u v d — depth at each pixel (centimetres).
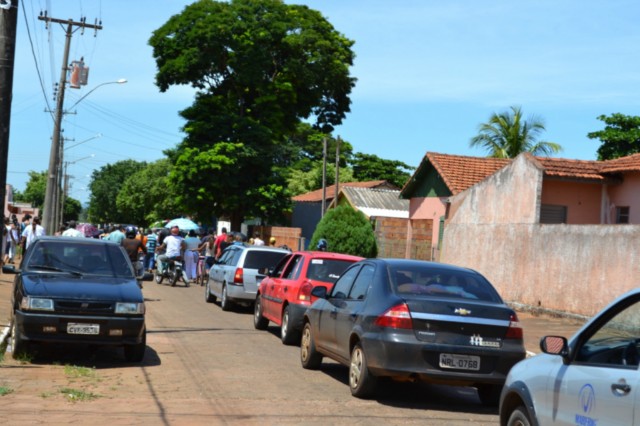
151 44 5125
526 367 621
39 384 973
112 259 1270
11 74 1190
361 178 7288
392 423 831
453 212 2755
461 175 3138
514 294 2284
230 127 4991
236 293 1967
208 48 5016
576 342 560
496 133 4466
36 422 771
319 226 3369
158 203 9812
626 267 1823
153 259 2986
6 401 863
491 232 2450
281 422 815
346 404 924
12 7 1184
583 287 1975
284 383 1052
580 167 2533
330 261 1465
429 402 979
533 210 2317
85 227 3378
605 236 1906
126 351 1173
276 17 5106
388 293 944
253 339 1513
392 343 891
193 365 1170
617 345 518
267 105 5159
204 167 4769
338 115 5656
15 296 1169
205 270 2942
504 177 2470
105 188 12281
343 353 1023
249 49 4991
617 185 2552
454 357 891
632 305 522
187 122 5056
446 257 2753
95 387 973
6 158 1197
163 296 2383
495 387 962
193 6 5097
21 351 1127
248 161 4938
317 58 5209
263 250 2011
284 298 1476
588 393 518
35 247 1252
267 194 4922
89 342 1113
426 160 3291
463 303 916
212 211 5031
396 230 3522
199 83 5212
